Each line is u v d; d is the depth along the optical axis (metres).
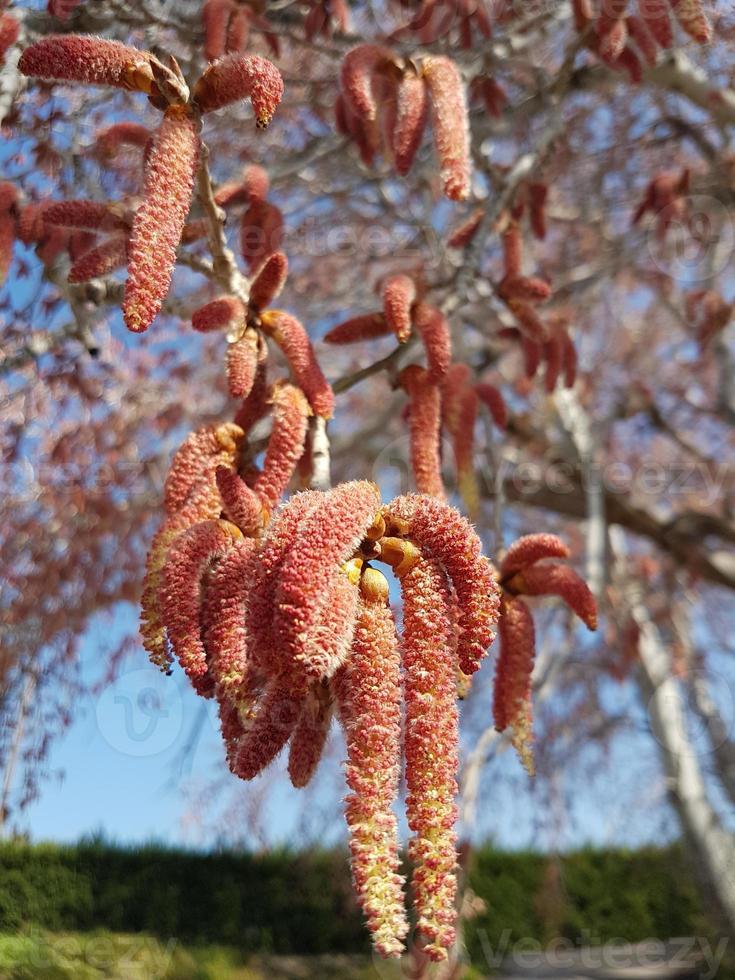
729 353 9.66
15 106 4.02
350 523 1.48
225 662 1.62
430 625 1.54
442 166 2.52
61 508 6.79
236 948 14.58
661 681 8.99
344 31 5.02
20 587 6.45
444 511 1.60
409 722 1.50
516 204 4.27
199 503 1.96
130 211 2.54
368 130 3.87
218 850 15.45
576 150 7.45
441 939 1.35
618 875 16.70
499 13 5.55
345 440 7.73
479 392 3.26
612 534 9.49
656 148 8.05
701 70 6.16
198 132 1.92
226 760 1.69
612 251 8.27
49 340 3.86
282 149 6.72
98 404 6.88
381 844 1.41
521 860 16.58
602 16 4.15
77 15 3.64
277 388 2.23
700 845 8.69
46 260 3.46
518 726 2.25
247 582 1.69
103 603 6.79
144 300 1.74
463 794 4.39
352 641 1.51
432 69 2.78
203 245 4.56
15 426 6.07
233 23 3.68
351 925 15.13
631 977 13.74
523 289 3.79
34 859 14.45
